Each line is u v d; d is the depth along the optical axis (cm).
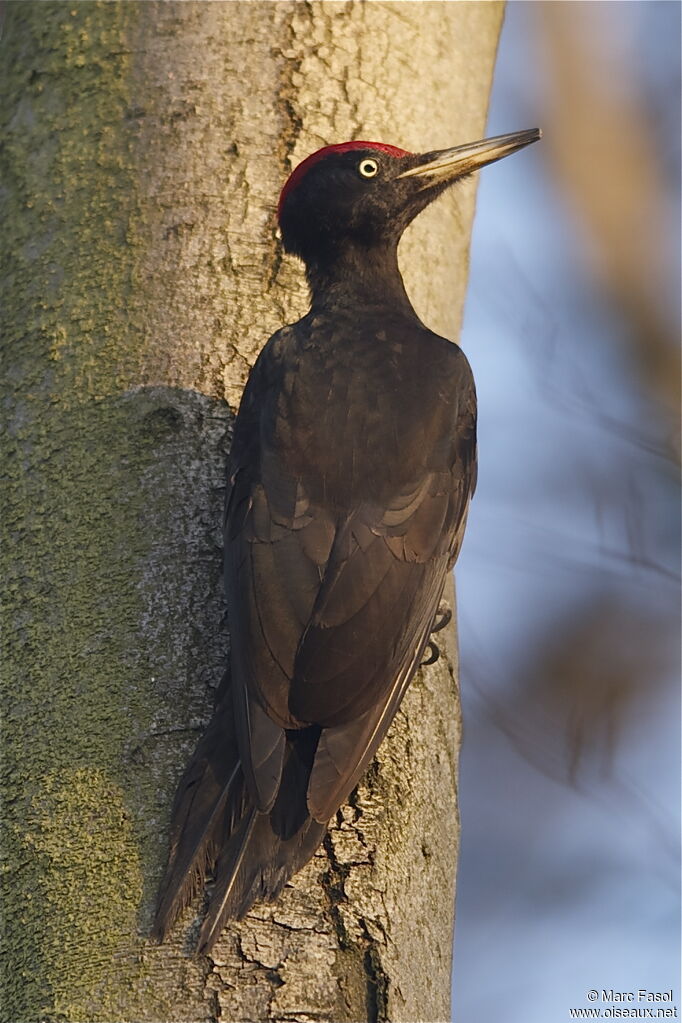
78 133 1119
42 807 900
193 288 1064
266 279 1087
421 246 1206
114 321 1048
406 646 927
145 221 1082
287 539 932
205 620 948
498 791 1683
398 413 1003
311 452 971
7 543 994
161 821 884
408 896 896
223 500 990
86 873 873
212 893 854
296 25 1164
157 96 1123
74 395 1023
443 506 988
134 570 959
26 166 1120
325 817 842
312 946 852
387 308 1124
